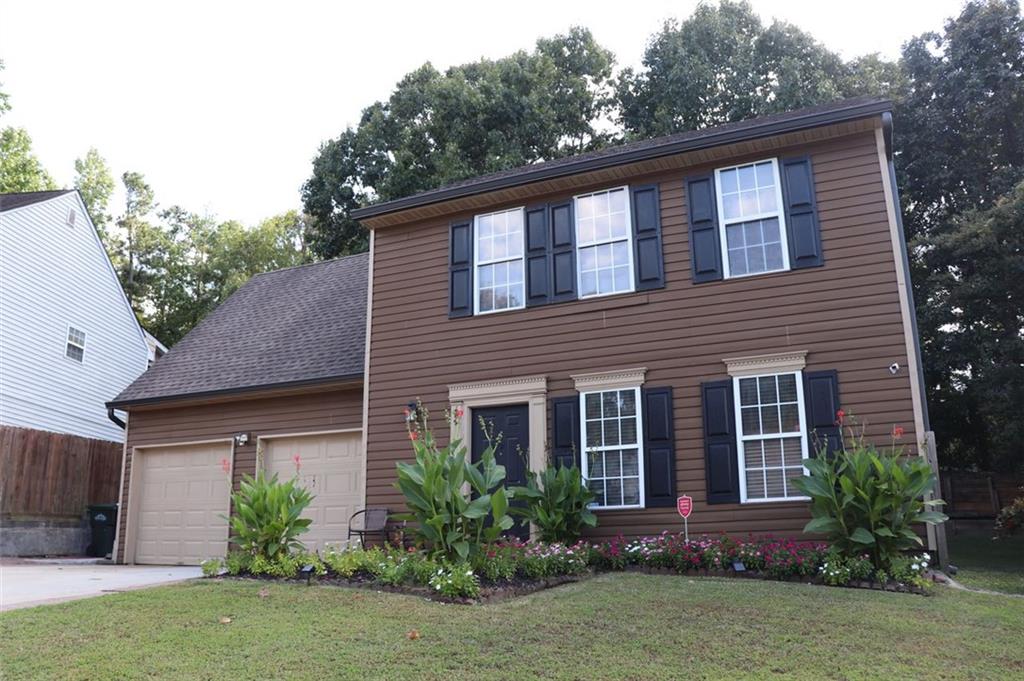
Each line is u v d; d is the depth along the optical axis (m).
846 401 9.30
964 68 20.92
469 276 11.91
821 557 8.19
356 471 12.88
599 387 10.63
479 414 11.45
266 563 8.44
